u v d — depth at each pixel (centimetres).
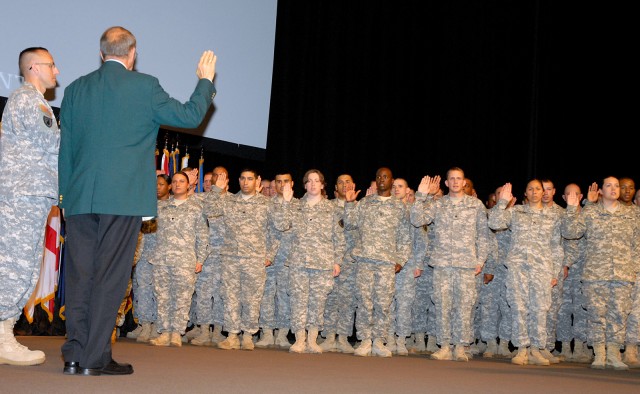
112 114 358
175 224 641
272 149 884
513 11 1026
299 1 910
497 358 687
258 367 462
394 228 636
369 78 973
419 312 733
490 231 708
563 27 1000
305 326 632
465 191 727
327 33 935
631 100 944
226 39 785
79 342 360
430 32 1017
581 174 978
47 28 649
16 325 699
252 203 643
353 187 695
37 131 393
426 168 1005
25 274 398
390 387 388
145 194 361
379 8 988
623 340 628
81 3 670
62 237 736
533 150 1011
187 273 635
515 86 1025
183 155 838
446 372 496
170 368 424
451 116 1014
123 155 357
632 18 946
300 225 643
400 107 993
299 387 366
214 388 342
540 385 441
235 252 632
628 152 945
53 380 334
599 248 638
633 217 646
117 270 358
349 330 691
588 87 977
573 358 721
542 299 619
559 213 663
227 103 787
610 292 634
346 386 382
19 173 394
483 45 1028
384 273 629
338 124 945
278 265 700
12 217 394
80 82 369
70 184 359
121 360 465
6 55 625
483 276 711
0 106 618
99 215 354
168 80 731
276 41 888
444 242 632
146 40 713
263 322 694
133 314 727
